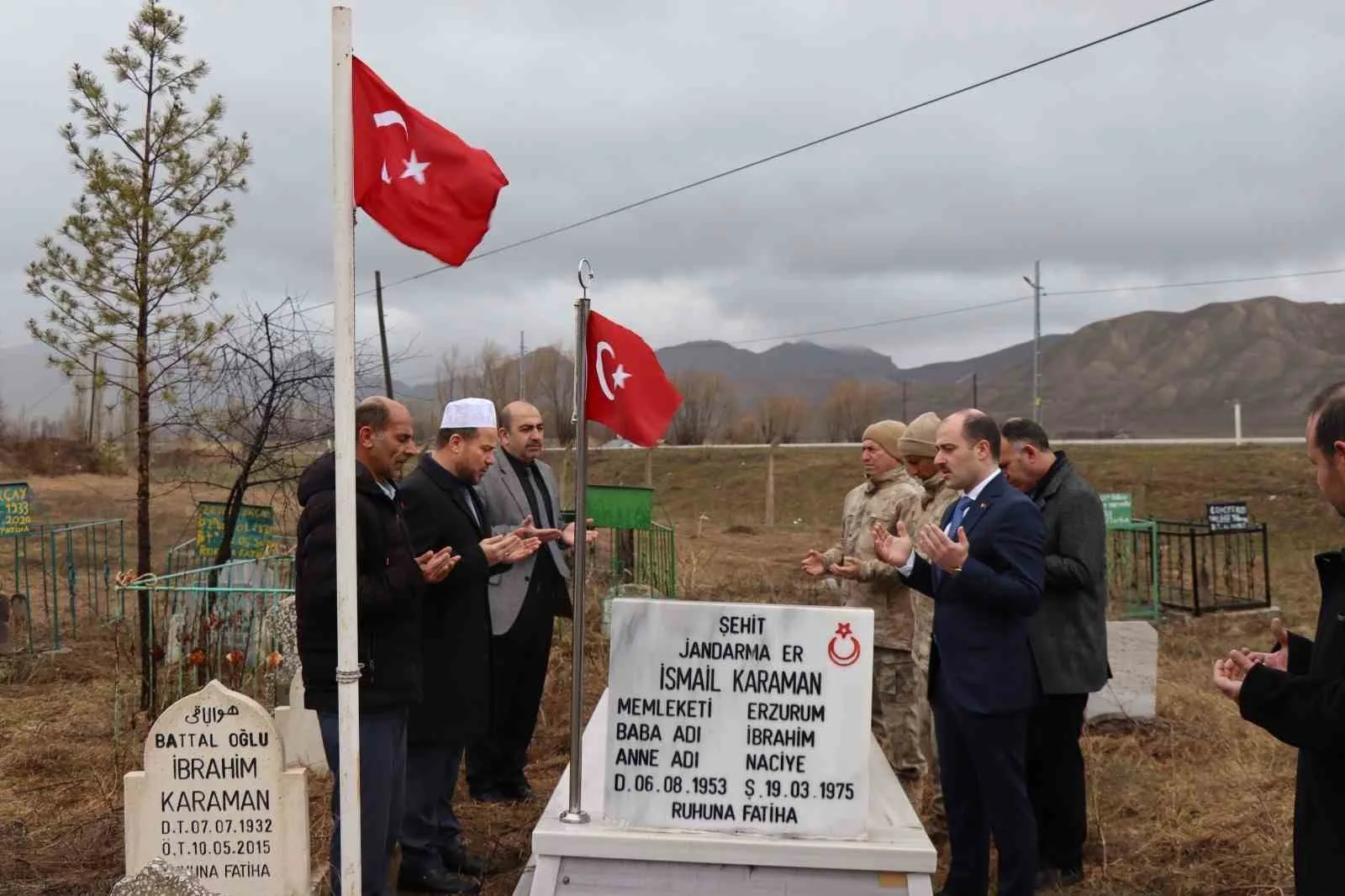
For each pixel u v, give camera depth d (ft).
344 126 13.03
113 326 28.63
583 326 13.19
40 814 20.51
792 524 95.14
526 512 22.24
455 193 14.19
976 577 14.08
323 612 14.06
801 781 12.44
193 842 14.28
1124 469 104.32
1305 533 78.33
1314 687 10.03
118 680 26.99
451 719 17.07
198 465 34.60
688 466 126.41
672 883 12.30
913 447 19.85
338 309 12.98
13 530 40.42
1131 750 25.40
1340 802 10.09
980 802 15.35
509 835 19.79
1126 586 52.60
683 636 12.58
